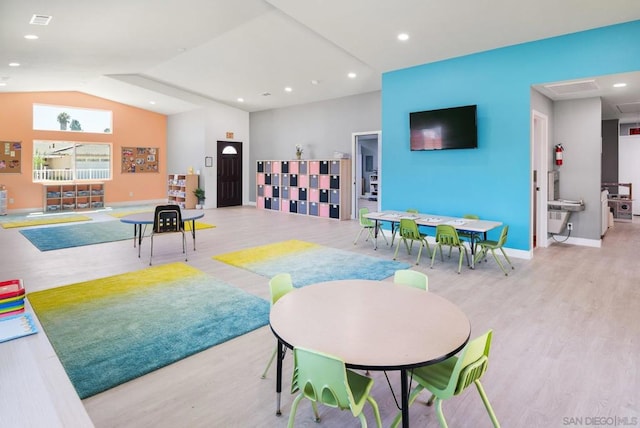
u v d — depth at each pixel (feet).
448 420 6.72
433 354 4.99
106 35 19.15
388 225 23.93
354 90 29.37
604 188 28.99
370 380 5.85
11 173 33.06
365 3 14.83
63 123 35.70
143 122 40.27
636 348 9.31
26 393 4.41
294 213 34.24
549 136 21.09
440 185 20.70
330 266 16.63
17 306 6.45
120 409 7.00
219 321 10.82
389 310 6.50
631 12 14.19
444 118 19.74
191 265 16.89
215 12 17.42
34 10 14.96
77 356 8.82
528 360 8.76
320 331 5.70
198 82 30.71
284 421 6.71
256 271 15.84
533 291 13.43
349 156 31.09
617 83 17.08
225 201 39.06
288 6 15.31
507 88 18.06
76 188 35.65
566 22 15.26
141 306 11.93
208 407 7.09
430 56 19.75
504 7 14.46
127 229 25.53
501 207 18.62
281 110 36.63
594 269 16.22
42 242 21.39
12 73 25.29
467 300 12.56
